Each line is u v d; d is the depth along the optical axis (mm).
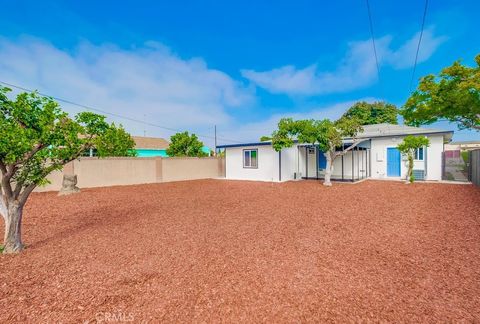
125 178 16516
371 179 17125
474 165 13953
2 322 2693
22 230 6176
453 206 8164
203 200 10336
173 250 4742
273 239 5324
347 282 3449
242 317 2729
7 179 4594
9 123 4109
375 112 34719
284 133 14055
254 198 10711
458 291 3174
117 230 6102
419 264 3980
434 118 12641
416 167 16500
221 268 3945
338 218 7051
